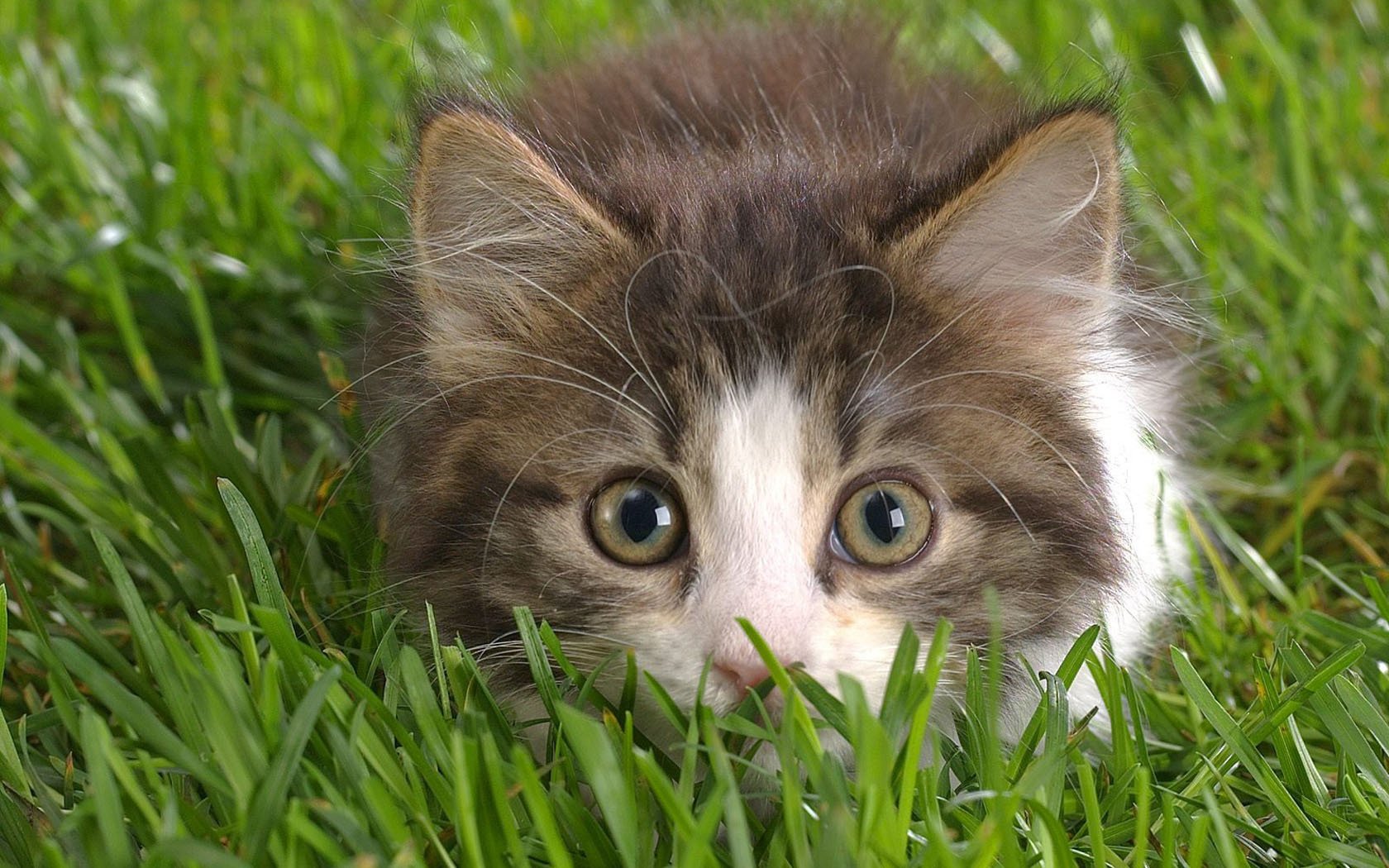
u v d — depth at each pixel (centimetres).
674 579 50
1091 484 52
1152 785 49
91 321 64
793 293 51
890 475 50
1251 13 68
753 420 50
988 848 46
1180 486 56
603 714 48
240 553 55
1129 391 54
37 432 58
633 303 51
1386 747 49
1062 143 51
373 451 54
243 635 48
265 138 67
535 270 52
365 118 67
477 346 52
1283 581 57
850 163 54
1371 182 64
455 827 47
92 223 64
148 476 55
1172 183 65
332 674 47
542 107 58
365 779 46
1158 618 54
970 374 51
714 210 52
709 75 58
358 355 56
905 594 50
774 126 56
